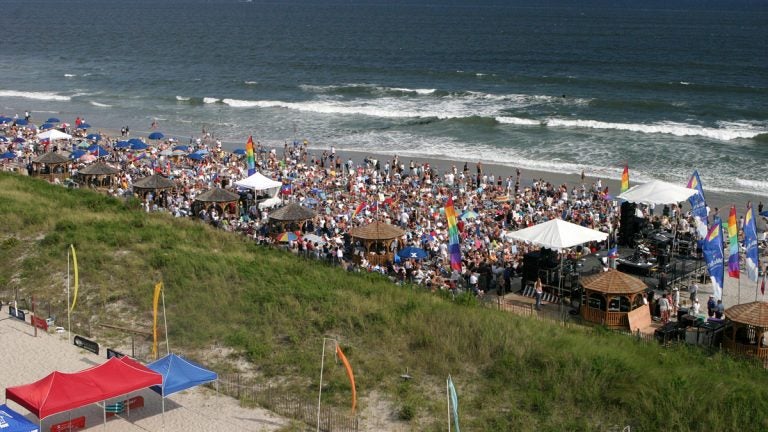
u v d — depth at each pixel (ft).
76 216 123.85
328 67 424.87
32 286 99.14
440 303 91.35
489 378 74.38
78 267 102.32
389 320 85.81
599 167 193.67
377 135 239.50
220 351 81.35
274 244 121.39
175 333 85.05
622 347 80.59
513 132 239.71
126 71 410.72
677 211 136.05
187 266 101.55
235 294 94.07
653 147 214.69
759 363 79.25
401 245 120.88
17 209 125.29
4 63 450.71
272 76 388.98
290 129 251.80
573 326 88.94
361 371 76.23
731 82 351.67
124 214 130.41
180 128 255.09
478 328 83.05
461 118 258.78
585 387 70.79
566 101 300.20
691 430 64.49
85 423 67.62
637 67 410.52
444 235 128.06
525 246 120.78
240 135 242.99
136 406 70.59
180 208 141.08
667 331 86.22
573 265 103.40
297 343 82.23
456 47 532.73
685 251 112.47
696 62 428.15
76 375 65.72
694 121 259.60
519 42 566.36
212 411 69.82
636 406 67.72
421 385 73.56
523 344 79.00
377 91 336.29
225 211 140.67
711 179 179.83
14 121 244.63
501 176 186.60
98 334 86.17
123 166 181.27
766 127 247.50
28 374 76.18
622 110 282.56
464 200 155.43
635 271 104.53
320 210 144.66
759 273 110.01
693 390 69.10
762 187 172.24
